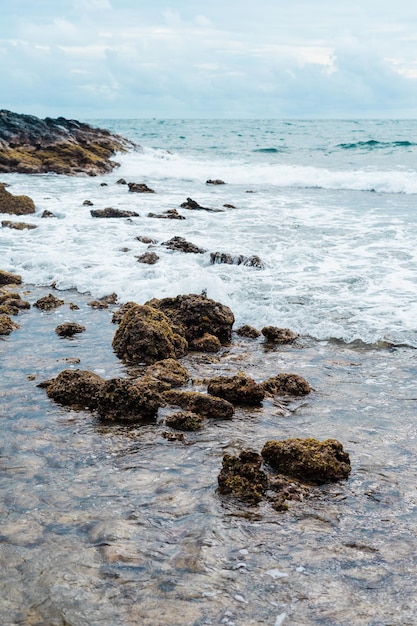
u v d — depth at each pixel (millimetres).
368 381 9617
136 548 5547
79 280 15359
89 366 10266
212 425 8242
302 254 17359
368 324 11961
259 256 17109
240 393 8930
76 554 5438
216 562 5379
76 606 4816
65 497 6375
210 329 11703
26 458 7207
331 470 6789
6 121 44938
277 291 14125
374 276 15086
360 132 81312
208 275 14789
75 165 41000
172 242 18453
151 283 14656
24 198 24391
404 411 8531
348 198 29391
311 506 6305
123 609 4797
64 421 8242
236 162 46844
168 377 9641
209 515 6102
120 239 19516
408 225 21234
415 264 16078
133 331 10742
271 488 6594
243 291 14117
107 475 6852
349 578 5195
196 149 61719
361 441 7707
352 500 6422
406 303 13031
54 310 13383
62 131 47219
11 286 15305
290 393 9219
